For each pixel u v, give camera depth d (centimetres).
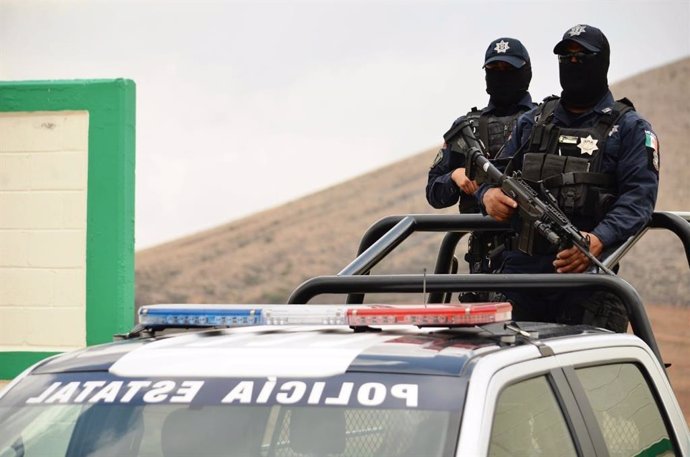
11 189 2641
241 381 1013
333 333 1119
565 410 1070
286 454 970
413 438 941
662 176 6044
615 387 1180
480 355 1011
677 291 5912
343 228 6078
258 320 1128
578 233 1562
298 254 5991
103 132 2609
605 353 1179
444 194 2072
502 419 982
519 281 1418
